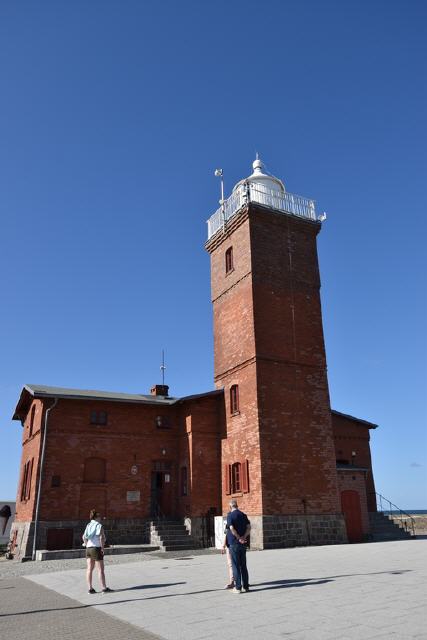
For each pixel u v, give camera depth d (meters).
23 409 29.31
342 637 6.33
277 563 14.37
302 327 25.17
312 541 21.81
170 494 25.75
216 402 26.06
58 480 23.28
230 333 25.72
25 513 24.48
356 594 8.87
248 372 23.69
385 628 6.61
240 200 26.47
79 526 23.08
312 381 24.50
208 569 13.98
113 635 7.04
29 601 10.16
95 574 14.01
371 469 30.22
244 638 6.55
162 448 26.05
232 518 10.08
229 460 24.23
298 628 6.86
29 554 21.80
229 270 26.81
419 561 13.16
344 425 30.30
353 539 25.45
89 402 25.02
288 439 22.84
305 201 27.66
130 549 21.11
